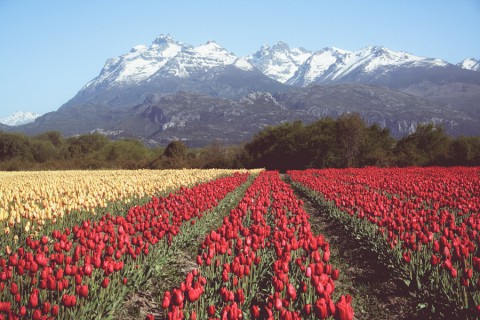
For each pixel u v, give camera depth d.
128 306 8.98
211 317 6.76
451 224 11.39
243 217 15.41
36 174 49.19
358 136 68.88
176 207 14.79
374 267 11.96
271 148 77.38
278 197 18.09
